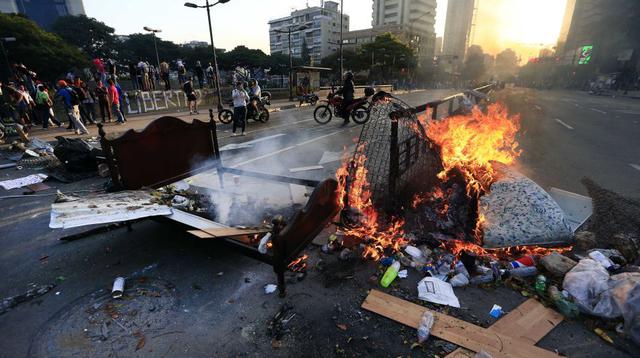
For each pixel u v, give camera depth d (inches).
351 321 98.5
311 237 119.5
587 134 403.5
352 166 156.8
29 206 191.0
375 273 121.2
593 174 237.3
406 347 89.1
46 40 1808.6
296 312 102.4
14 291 115.2
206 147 195.6
